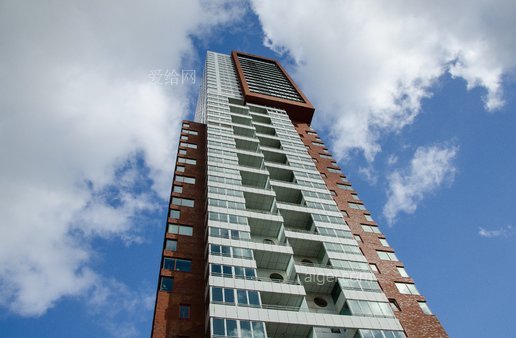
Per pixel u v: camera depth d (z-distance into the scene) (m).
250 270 35.88
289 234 42.34
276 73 99.00
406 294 40.12
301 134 71.75
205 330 32.66
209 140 56.44
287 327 31.95
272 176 55.47
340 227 45.75
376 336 32.69
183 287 36.25
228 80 86.62
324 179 58.25
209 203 43.53
